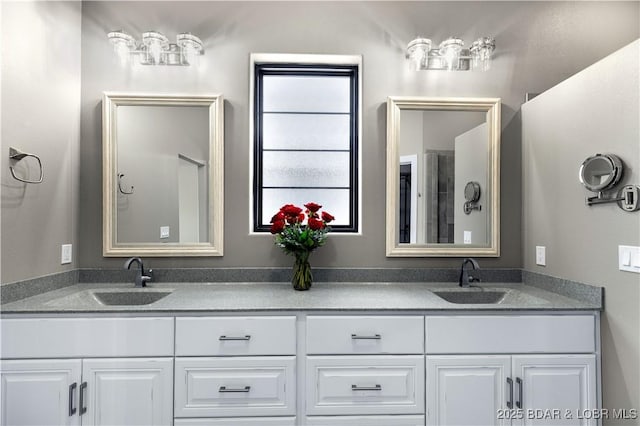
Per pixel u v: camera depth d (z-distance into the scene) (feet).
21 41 4.99
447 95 6.76
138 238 6.46
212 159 6.51
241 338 4.79
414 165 6.64
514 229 6.73
